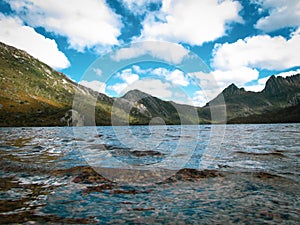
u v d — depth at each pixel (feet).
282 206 18.99
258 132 135.74
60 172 30.14
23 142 74.59
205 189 23.62
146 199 20.77
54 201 20.10
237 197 21.21
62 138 94.43
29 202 19.83
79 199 20.67
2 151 49.98
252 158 40.57
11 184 25.05
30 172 30.25
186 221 16.37
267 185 24.75
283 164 35.27
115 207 18.84
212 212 17.92
